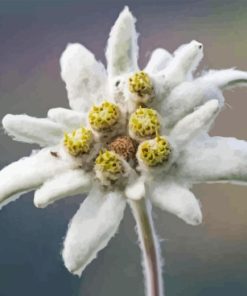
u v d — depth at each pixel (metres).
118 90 0.20
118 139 0.19
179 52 0.20
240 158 0.19
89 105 0.20
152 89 0.19
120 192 0.19
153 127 0.19
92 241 0.19
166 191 0.19
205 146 0.19
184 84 0.20
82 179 0.19
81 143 0.19
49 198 0.19
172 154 0.19
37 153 0.20
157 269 0.20
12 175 0.20
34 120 0.20
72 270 0.19
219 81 0.20
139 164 0.19
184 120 0.19
